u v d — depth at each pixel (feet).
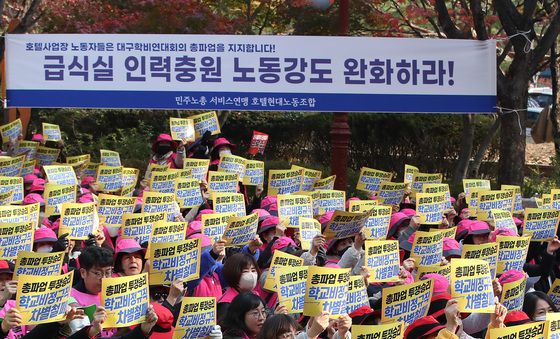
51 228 49.57
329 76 70.49
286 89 70.38
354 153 107.34
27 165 64.90
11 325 30.04
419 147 106.52
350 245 47.01
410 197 65.00
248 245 45.98
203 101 70.23
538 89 163.84
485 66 71.77
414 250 44.55
